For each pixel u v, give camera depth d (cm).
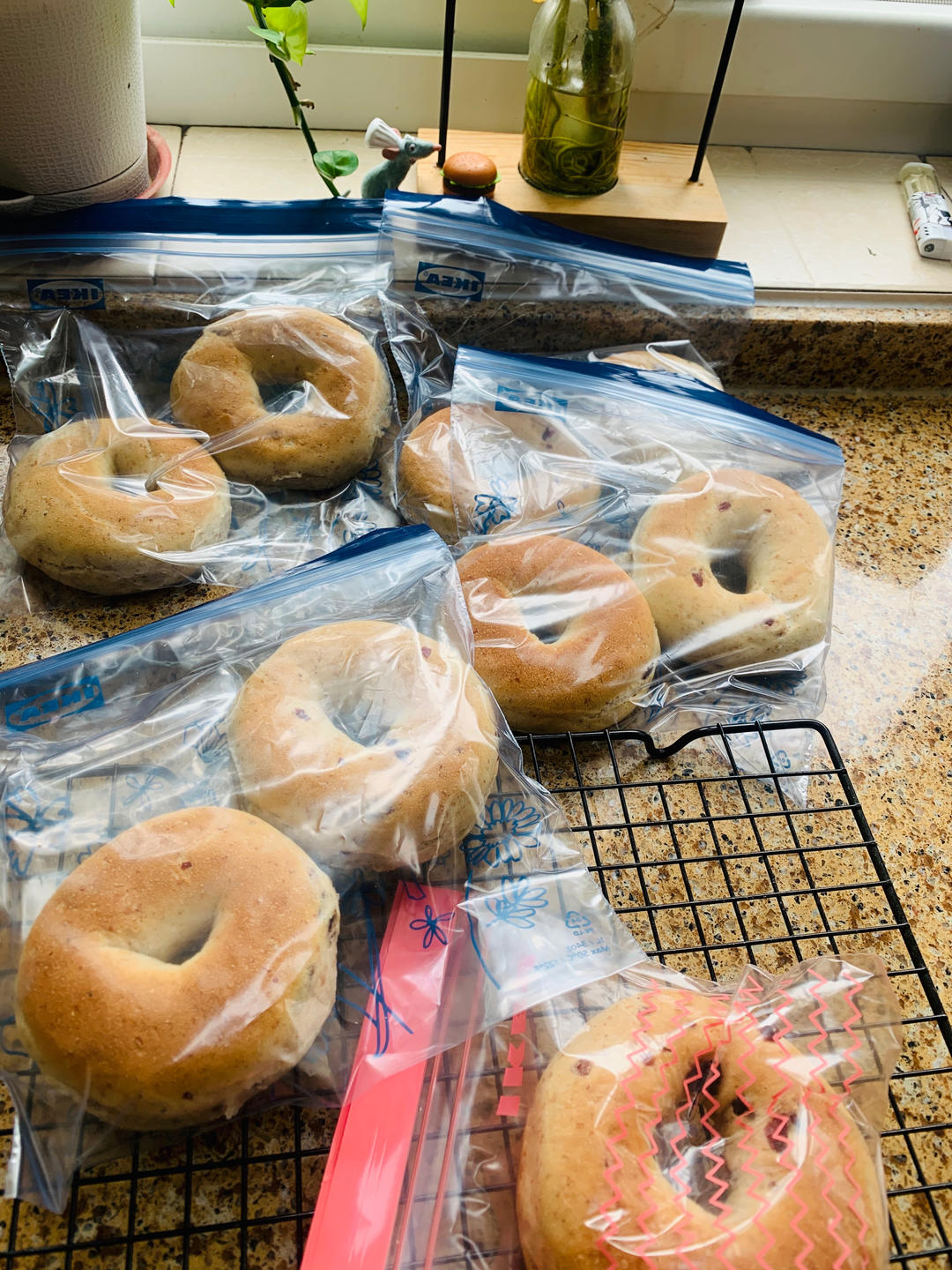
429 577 77
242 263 97
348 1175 55
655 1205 51
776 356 110
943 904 73
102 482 84
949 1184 57
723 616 80
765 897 69
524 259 96
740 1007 61
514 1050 61
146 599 85
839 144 125
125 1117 54
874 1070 58
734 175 120
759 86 117
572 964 62
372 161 115
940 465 106
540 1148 54
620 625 78
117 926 58
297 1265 54
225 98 115
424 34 112
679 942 70
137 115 93
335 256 99
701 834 75
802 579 83
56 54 81
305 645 72
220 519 86
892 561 96
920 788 79
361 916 65
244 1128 58
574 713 75
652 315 103
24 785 65
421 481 89
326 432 90
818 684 83
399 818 64
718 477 88
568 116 93
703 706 83
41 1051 54
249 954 56
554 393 92
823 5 112
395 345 100
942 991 68
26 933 59
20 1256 54
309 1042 57
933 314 108
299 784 64
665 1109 56
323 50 111
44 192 92
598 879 71
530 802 71
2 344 94
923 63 116
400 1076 58
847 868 74
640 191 101
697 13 110
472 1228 55
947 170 126
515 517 87
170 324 98
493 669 75
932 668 88
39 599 84
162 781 66
